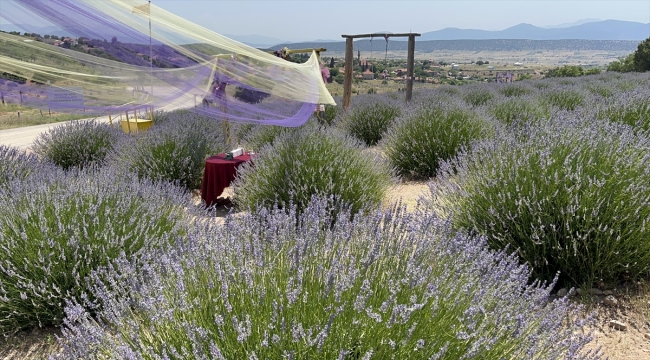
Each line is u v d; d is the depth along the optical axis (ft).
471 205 11.59
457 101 26.50
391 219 8.13
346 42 35.42
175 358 5.83
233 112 16.63
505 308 6.30
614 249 9.91
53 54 9.97
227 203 19.53
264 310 6.14
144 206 12.02
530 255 10.57
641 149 11.03
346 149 16.93
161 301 6.31
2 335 9.76
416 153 21.17
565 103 32.50
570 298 9.81
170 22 12.64
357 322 5.73
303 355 5.53
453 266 7.10
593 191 10.14
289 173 15.79
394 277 6.50
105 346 6.32
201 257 7.20
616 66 139.74
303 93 17.75
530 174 10.97
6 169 17.62
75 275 10.01
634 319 8.90
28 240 10.38
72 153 26.35
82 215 10.91
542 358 5.87
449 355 5.63
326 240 7.43
